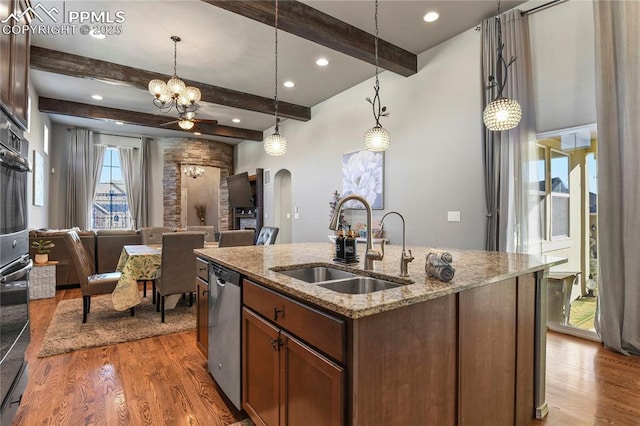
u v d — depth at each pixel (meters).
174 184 8.66
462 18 3.59
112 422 1.86
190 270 3.59
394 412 1.21
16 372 1.78
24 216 2.03
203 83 5.29
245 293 1.81
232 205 8.91
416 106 4.40
